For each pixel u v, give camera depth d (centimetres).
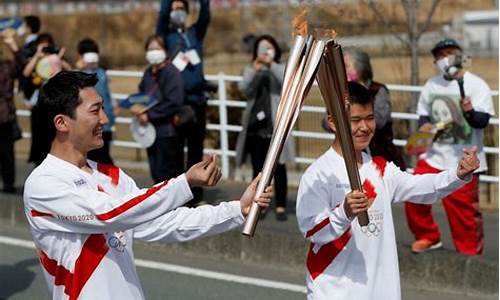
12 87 1892
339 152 874
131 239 767
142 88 1725
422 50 3022
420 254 1398
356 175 793
